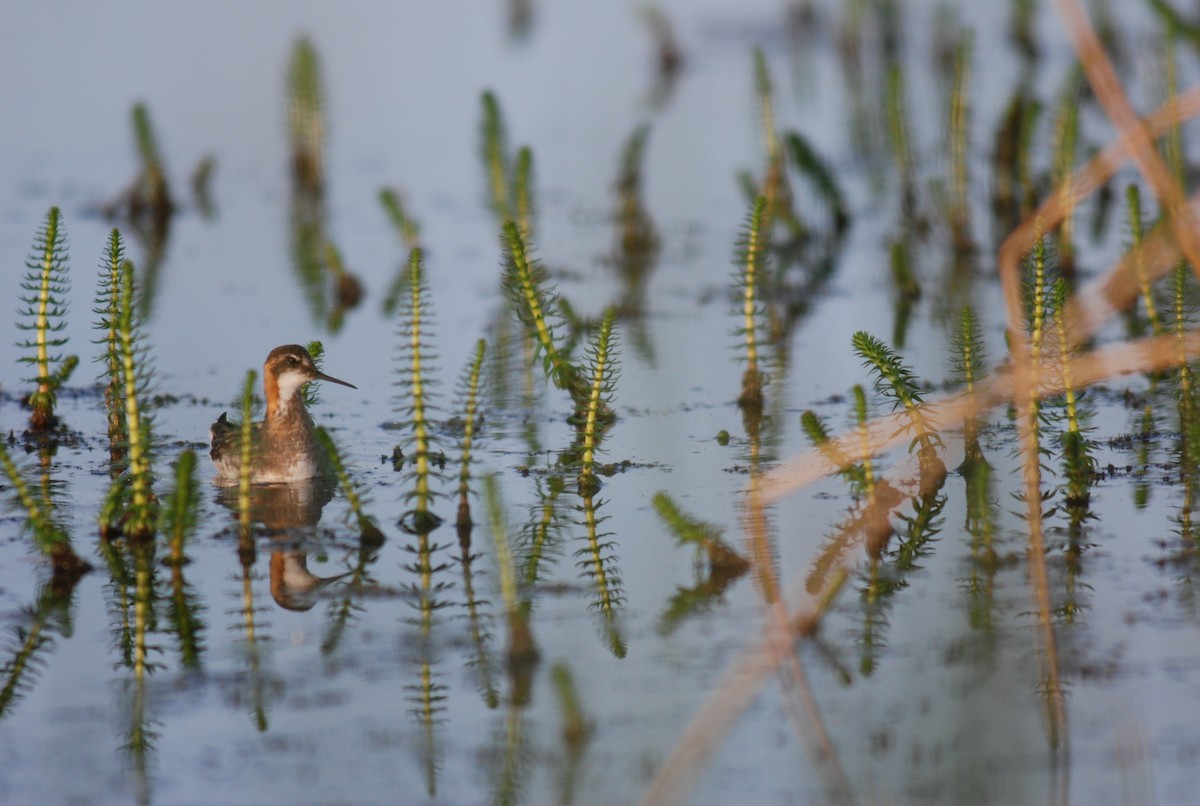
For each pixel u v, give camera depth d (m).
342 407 49.28
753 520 38.50
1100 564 34.91
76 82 97.94
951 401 44.03
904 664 30.62
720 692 29.39
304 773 26.81
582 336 55.84
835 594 34.09
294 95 80.19
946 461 42.62
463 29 117.31
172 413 48.56
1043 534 36.84
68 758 27.41
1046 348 41.84
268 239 71.62
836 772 26.64
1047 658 30.52
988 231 70.44
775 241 71.69
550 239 71.38
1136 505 38.53
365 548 37.50
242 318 59.16
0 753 27.64
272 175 82.88
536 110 94.81
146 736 28.22
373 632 32.56
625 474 42.56
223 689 30.03
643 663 30.80
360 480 42.50
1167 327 48.75
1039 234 39.16
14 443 45.75
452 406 49.44
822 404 48.69
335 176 83.56
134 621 33.44
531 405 49.91
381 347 55.72
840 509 39.34
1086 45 39.16
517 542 37.56
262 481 42.09
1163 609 32.34
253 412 48.88
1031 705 28.70
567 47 111.75
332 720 28.75
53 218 44.94
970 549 36.38
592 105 95.81
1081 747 27.14
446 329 57.84
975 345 42.09
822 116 90.38
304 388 48.94
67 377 47.56
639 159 71.75
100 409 49.31
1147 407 46.56
